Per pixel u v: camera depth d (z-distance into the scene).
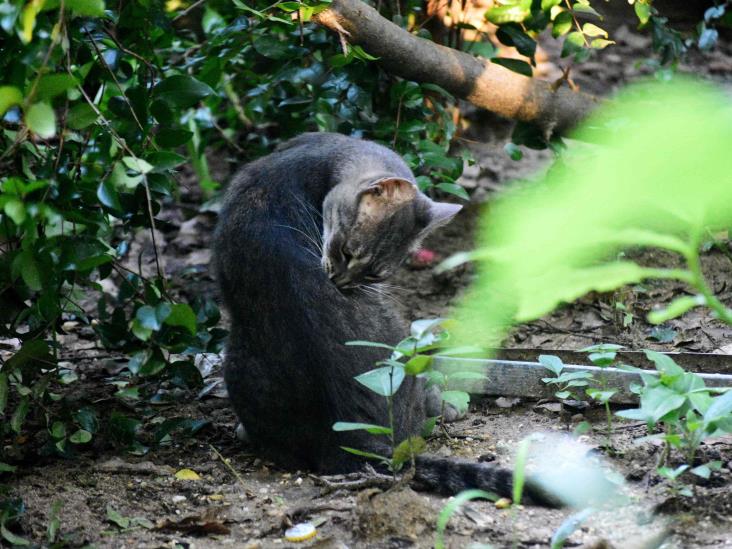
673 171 1.20
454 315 5.89
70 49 4.20
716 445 3.97
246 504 3.79
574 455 4.08
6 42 3.59
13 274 3.77
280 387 4.09
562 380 4.20
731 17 6.74
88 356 5.75
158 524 3.53
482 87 5.93
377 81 6.04
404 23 6.15
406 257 4.86
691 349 5.35
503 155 7.88
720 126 1.14
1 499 3.77
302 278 4.12
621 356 4.92
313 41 5.77
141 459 4.36
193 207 8.00
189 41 6.99
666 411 3.44
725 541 3.11
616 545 3.15
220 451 4.49
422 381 4.30
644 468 3.83
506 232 1.43
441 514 3.25
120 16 4.82
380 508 3.35
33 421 4.74
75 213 3.91
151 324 3.99
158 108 4.42
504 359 5.08
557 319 5.93
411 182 4.55
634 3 6.12
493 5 6.48
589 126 6.14
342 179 4.63
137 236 7.57
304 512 3.59
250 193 4.40
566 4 6.11
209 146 8.45
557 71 8.23
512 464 4.05
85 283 4.72
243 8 4.81
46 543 3.44
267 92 6.48
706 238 6.29
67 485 3.99
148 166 3.92
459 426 4.61
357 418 3.99
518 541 3.24
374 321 4.25
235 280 4.23
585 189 1.28
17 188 3.34
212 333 4.81
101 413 4.92
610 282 1.47
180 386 4.64
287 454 4.20
